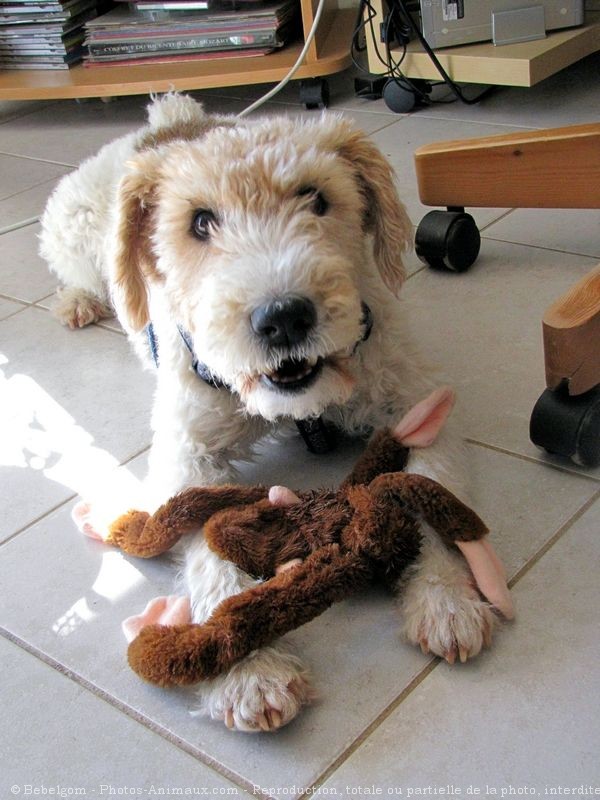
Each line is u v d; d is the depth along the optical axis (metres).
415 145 1.28
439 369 0.79
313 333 0.60
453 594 0.61
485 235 1.06
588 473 0.72
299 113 1.48
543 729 0.56
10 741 0.60
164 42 1.57
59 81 1.57
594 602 0.62
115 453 0.83
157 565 0.71
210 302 0.61
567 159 0.91
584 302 0.70
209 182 0.65
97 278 1.02
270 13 1.51
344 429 0.77
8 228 1.26
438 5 1.31
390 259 0.73
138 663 0.60
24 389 0.94
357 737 0.57
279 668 0.59
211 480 0.73
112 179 0.98
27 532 0.76
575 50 1.31
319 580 0.61
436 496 0.63
